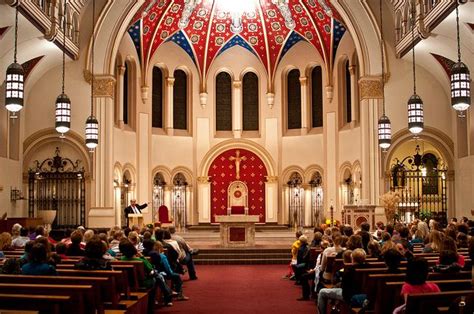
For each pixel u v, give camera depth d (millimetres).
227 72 32969
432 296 5805
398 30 23719
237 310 12203
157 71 31500
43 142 24172
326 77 30422
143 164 29828
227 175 32500
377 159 24281
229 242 22797
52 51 22172
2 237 12469
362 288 8805
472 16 17516
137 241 13086
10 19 17312
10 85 13578
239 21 30891
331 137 30156
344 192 29203
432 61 23484
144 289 10945
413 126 17078
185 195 31969
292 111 32406
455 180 23969
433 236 11930
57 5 20219
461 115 21109
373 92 24406
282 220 32062
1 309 5875
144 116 30016
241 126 32719
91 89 24094
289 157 32094
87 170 24156
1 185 21859
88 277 7938
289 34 31266
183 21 29938
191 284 16219
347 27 24922
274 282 16547
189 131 32281
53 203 24281
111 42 24344
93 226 23859
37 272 8344
